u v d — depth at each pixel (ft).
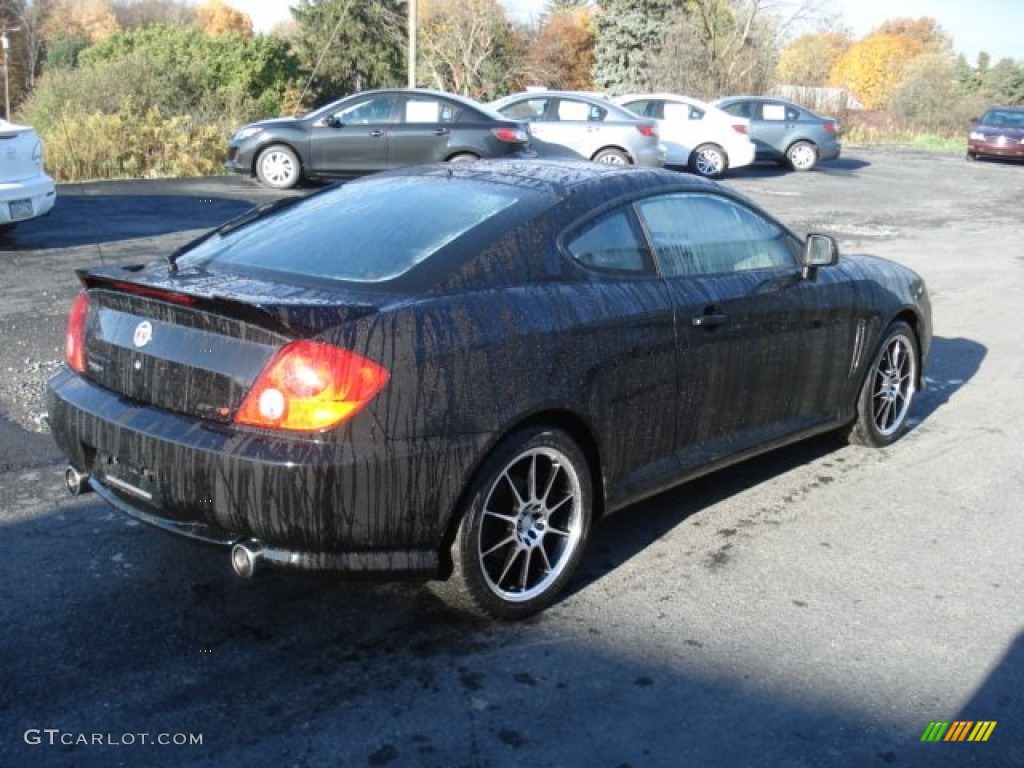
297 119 51.08
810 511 15.79
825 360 16.51
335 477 10.03
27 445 16.90
